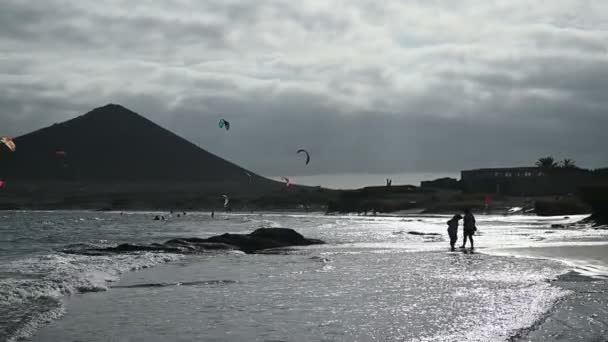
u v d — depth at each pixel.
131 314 11.18
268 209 192.25
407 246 29.56
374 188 151.25
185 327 10.10
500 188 134.12
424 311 11.30
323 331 9.77
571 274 16.44
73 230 63.59
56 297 12.92
